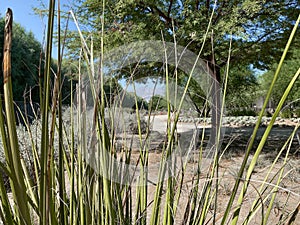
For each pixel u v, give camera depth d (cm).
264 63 760
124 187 85
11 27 38
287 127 1209
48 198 44
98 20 426
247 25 589
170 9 588
